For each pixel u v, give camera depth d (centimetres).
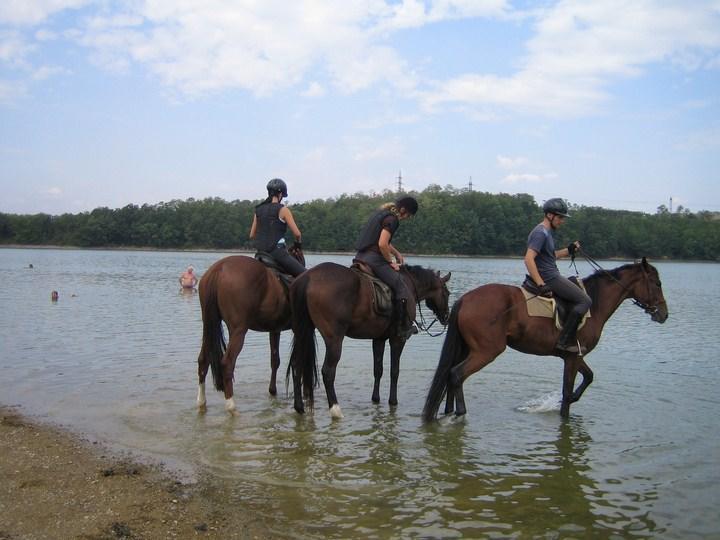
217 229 12362
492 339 801
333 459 682
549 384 1048
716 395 981
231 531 514
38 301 2300
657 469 663
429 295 969
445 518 543
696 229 10975
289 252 935
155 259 7831
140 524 519
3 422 783
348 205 12075
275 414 851
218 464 662
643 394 988
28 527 506
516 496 591
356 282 827
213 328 846
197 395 943
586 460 689
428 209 10794
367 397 958
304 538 504
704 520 546
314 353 837
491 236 10525
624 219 10981
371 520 537
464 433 781
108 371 1096
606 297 877
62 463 653
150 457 680
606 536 515
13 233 13575
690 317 2208
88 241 12662
